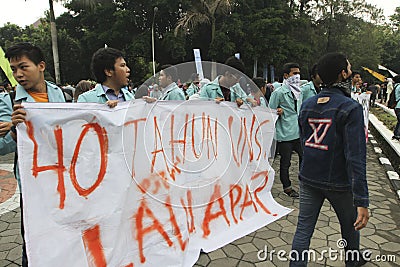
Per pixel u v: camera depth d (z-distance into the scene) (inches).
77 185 73.8
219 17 797.2
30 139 69.6
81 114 75.2
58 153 72.4
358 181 72.9
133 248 80.7
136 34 856.9
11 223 133.3
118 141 80.0
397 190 165.3
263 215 111.4
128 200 80.6
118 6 864.3
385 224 129.2
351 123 74.4
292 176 195.0
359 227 74.6
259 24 780.0
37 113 70.4
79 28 947.3
